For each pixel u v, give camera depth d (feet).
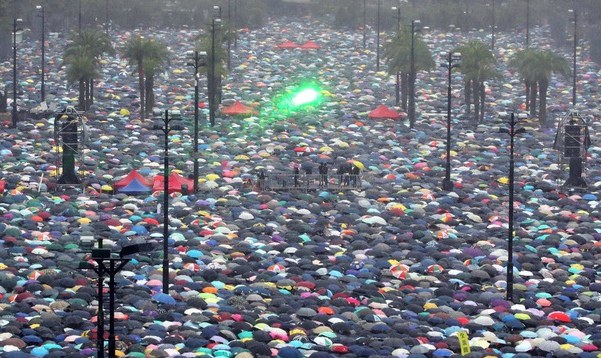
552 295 387.14
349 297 374.22
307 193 531.91
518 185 556.10
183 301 363.76
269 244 433.89
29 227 443.32
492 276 406.82
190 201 501.56
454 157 616.39
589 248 447.01
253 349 317.01
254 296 368.68
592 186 556.92
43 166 554.05
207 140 635.66
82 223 451.53
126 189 515.50
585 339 339.57
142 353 307.37
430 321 355.36
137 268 395.55
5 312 339.57
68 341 319.47
